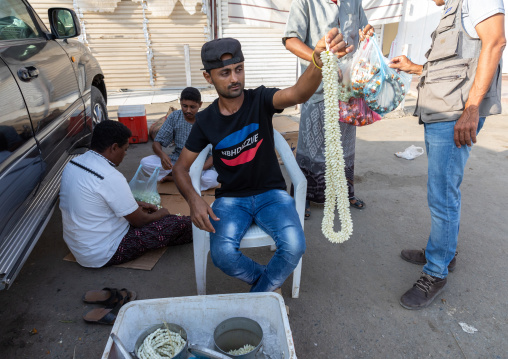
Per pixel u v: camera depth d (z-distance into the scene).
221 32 7.82
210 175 3.53
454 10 1.90
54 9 3.09
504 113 6.52
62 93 2.87
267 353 1.65
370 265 2.67
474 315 2.19
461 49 1.90
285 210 1.97
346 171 3.27
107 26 7.66
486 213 3.34
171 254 2.79
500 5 1.72
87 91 3.62
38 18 3.05
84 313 2.22
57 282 2.49
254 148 1.96
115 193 2.38
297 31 2.68
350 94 2.49
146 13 7.63
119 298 2.28
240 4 6.68
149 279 2.52
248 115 1.90
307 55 2.61
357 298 2.34
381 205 3.52
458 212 2.12
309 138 3.06
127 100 7.64
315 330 2.09
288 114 6.64
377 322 2.15
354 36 2.84
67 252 2.82
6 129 1.93
